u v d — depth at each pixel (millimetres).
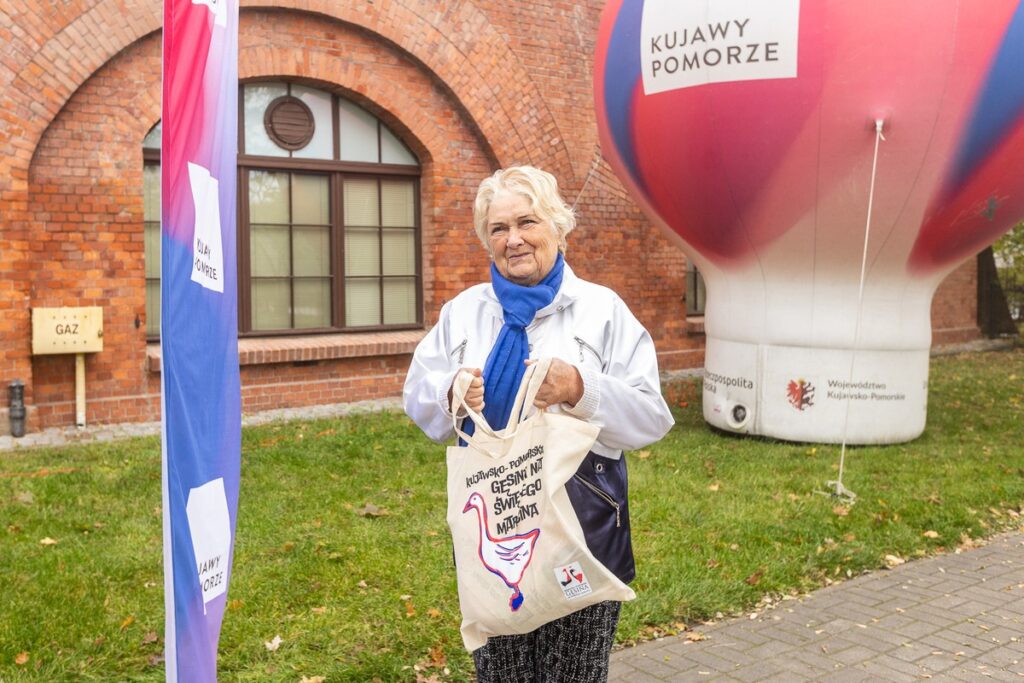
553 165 10750
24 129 7527
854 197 6582
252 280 9266
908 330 7500
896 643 3900
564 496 2119
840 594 4488
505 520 2152
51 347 7711
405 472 6523
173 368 1962
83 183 7957
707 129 6566
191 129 2064
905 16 5957
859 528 5367
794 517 5555
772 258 7316
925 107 6102
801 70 6141
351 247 9836
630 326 2393
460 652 3678
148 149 8594
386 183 10016
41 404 7902
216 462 2256
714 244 7508
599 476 2293
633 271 11500
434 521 5398
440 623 3922
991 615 4219
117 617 3924
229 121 2318
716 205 7035
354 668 3498
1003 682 3551
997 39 5953
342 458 6879
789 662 3713
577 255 11008
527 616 2127
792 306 7473
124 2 7902
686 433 8109
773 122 6336
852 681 3549
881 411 7539
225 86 2283
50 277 7855
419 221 10242
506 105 10281
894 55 6008
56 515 5367
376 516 5492
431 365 2447
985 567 4895
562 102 10758
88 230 8008
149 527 5195
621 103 7117
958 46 5965
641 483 6293
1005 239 17531
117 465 6582
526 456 2143
